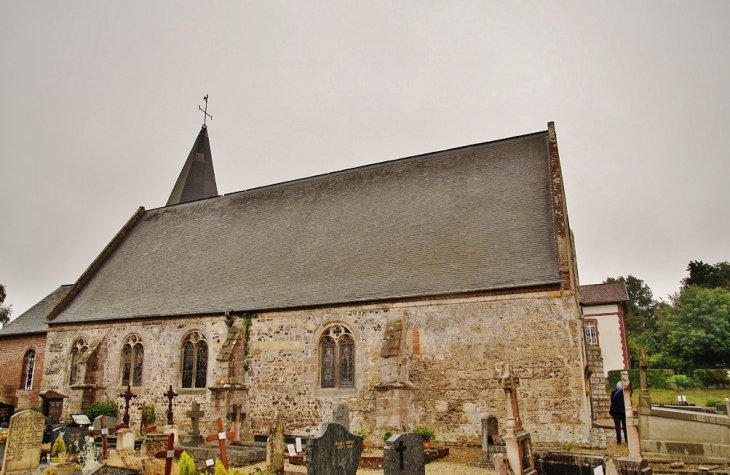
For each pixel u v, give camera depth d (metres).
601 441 14.86
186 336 21.48
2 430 16.88
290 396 18.62
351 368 18.05
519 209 18.94
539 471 11.45
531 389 15.44
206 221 27.72
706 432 13.19
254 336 19.86
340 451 11.74
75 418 19.14
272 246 23.39
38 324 28.70
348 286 19.12
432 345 16.91
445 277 17.64
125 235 30.11
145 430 19.31
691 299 44.38
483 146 23.08
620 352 36.75
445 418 16.22
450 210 20.50
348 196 24.23
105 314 23.97
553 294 15.78
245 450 15.30
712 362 40.78
